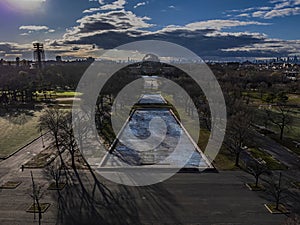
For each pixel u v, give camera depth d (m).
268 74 186.00
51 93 155.25
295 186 50.66
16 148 72.25
